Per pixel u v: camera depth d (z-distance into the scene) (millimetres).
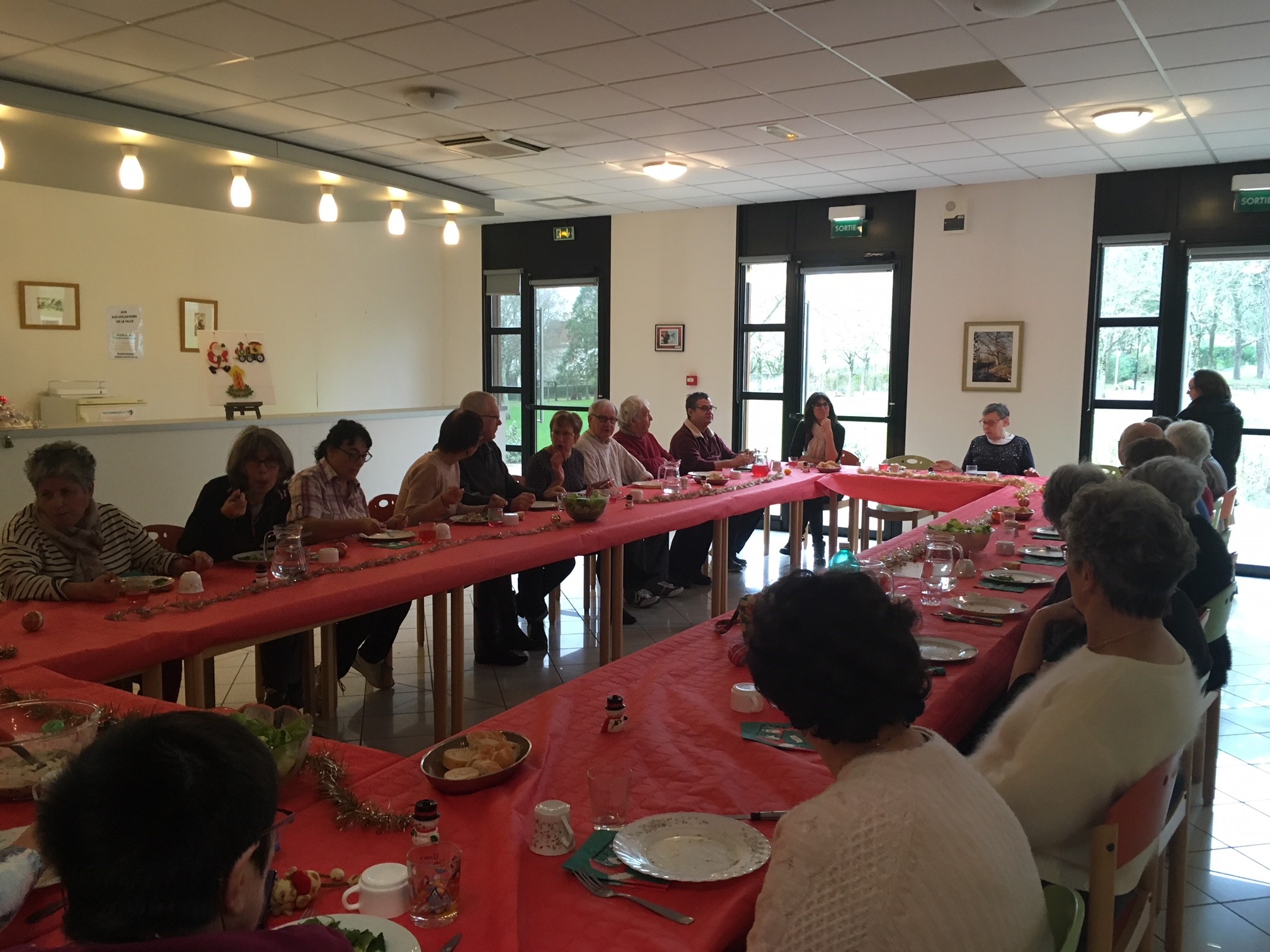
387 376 8859
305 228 8023
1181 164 6070
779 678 1075
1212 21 3553
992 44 3848
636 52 3971
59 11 3492
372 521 3539
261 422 6410
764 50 3939
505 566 3311
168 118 4863
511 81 4383
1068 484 2527
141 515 5688
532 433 9047
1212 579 2391
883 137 5445
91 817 721
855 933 892
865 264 7277
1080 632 2195
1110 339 6531
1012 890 977
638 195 7379
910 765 1010
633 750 1651
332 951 794
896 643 1060
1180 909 2096
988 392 6902
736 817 1403
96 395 6398
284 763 1432
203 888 742
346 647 3816
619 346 8445
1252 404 6227
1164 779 1425
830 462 6219
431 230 9180
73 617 2371
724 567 4918
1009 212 6715
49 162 5344
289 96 4602
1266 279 6086
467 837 1333
